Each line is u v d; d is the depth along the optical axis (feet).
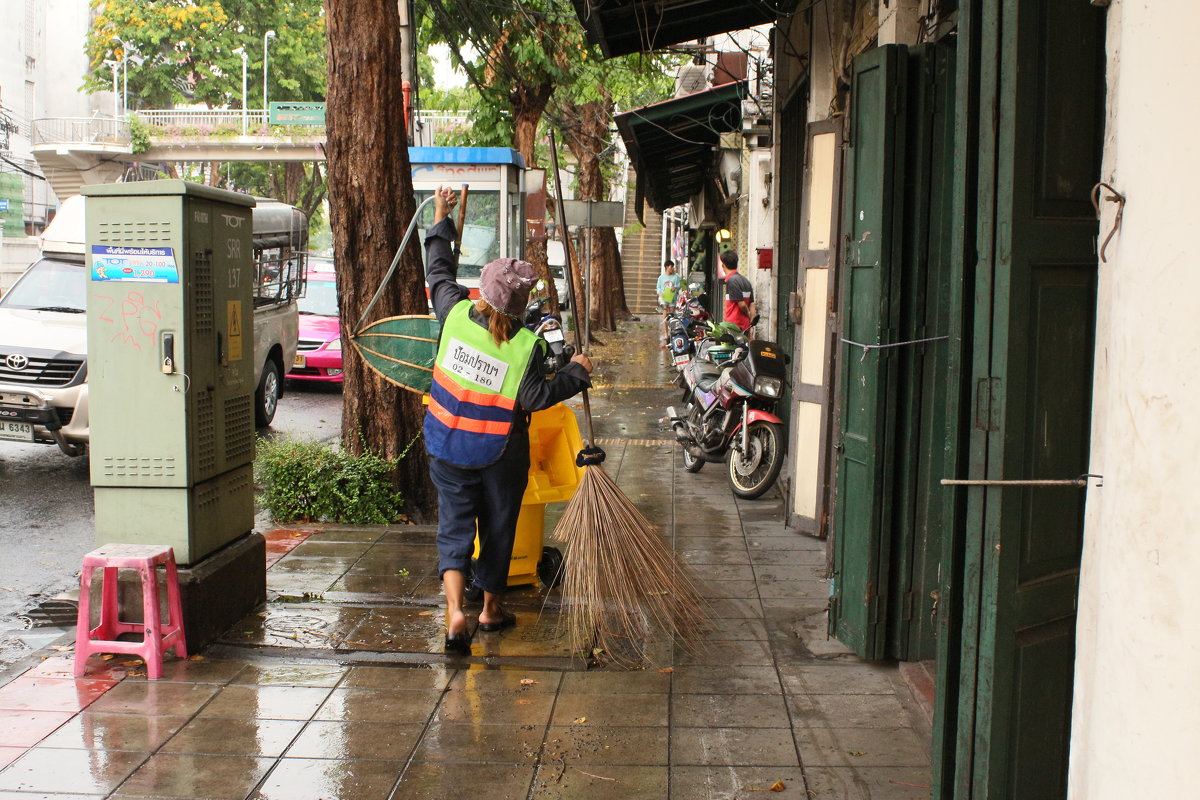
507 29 56.85
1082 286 9.58
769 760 12.53
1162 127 6.99
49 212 163.53
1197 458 6.57
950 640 9.91
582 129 80.53
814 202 22.80
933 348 14.90
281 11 145.38
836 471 16.28
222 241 16.48
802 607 18.28
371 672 15.11
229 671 15.10
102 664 15.34
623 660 15.67
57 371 30.09
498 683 14.76
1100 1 8.14
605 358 67.87
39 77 180.65
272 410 42.32
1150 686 6.91
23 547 23.44
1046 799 9.97
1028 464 9.40
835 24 23.89
